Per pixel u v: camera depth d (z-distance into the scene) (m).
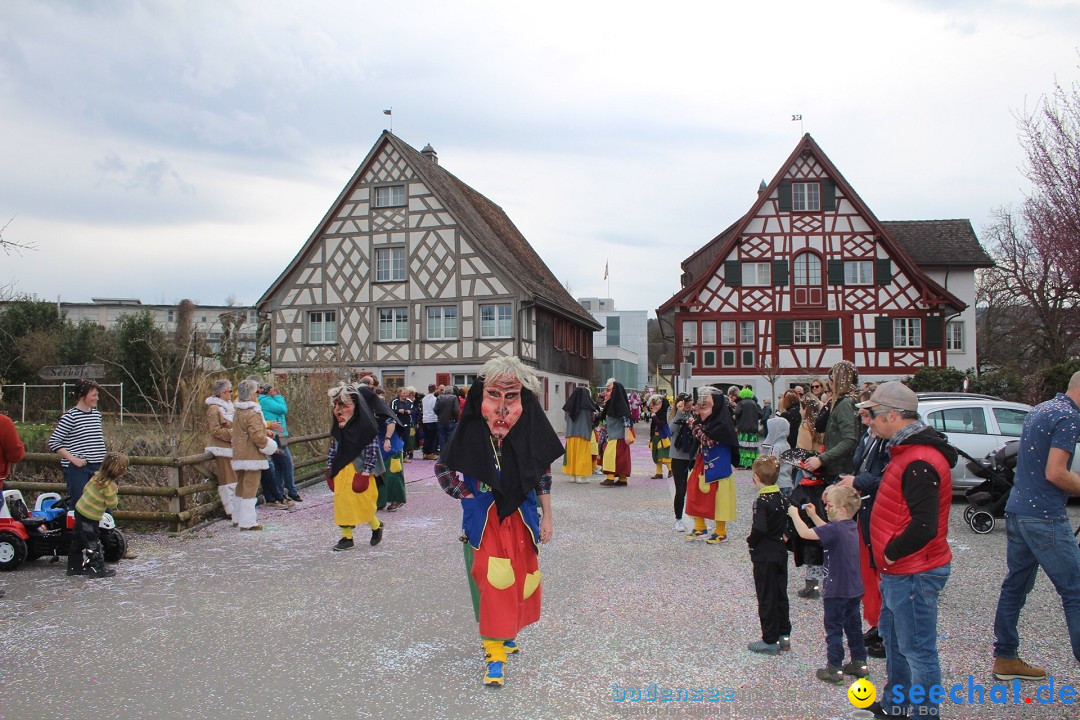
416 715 4.27
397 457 11.23
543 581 7.15
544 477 5.00
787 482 11.79
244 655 5.19
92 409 8.07
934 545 4.02
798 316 35.59
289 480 11.98
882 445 5.29
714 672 4.93
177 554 8.32
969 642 5.44
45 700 4.46
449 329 31.34
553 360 36.03
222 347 31.39
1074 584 4.56
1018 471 4.74
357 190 32.41
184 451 11.80
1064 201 17.67
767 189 35.53
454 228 31.25
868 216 35.06
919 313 35.03
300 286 32.84
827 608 4.81
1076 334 24.69
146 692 4.57
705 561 7.96
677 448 9.56
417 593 6.70
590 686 4.70
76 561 7.39
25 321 42.53
